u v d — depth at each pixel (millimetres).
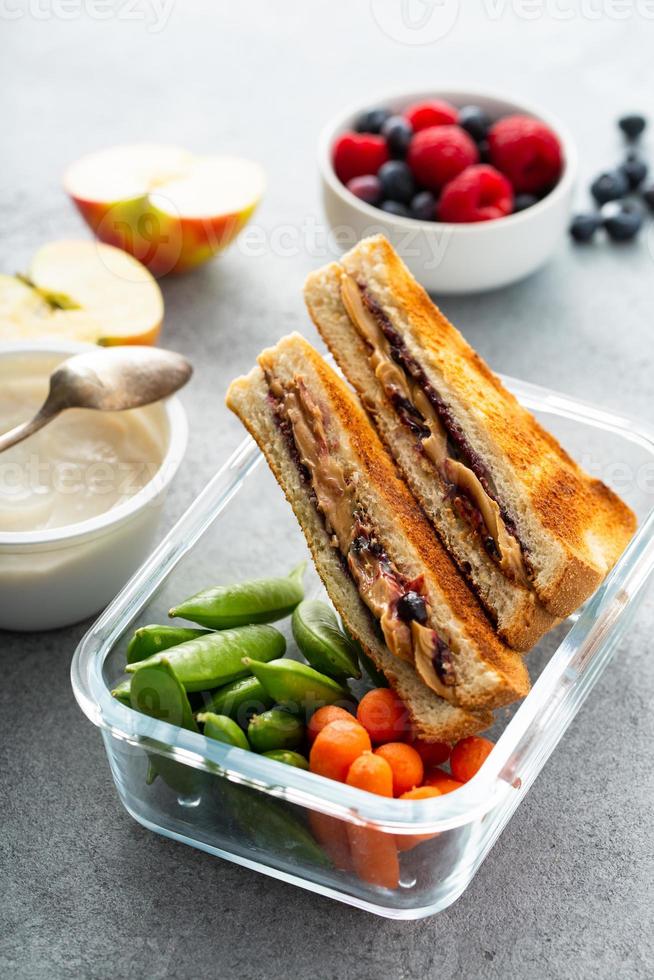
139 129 1038
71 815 744
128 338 858
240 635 730
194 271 952
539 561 737
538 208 898
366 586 733
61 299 869
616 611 739
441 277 909
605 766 756
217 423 873
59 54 1101
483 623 739
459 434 754
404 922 717
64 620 788
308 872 713
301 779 688
